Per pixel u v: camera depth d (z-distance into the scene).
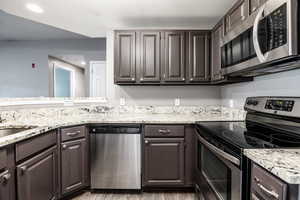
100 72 4.16
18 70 4.22
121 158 2.31
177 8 2.31
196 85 2.98
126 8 2.31
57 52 4.22
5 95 4.21
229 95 2.69
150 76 2.67
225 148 1.31
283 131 1.46
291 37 1.05
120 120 2.30
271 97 1.63
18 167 1.35
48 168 1.78
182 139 2.28
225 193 1.32
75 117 2.54
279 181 0.78
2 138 1.29
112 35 3.00
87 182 2.31
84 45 4.21
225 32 2.12
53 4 2.22
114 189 2.37
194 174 2.29
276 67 1.48
